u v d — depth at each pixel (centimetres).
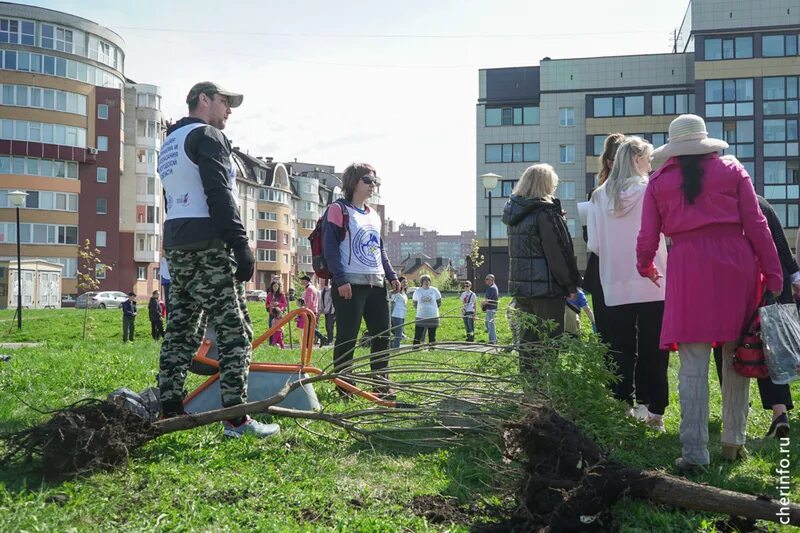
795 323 445
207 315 516
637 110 6662
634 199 577
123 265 7862
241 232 490
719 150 464
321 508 369
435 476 429
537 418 362
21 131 7200
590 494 340
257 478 408
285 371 584
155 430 457
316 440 504
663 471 368
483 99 7012
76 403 446
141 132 7988
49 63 7306
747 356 446
